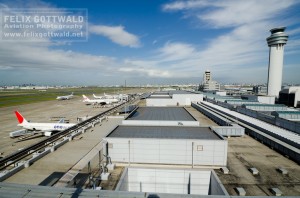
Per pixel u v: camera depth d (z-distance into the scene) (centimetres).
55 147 3409
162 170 2405
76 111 9094
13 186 1404
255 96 9969
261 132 3806
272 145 3275
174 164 2550
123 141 2586
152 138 2569
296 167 2530
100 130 4934
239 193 1912
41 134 5112
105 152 2617
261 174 2334
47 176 2414
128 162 2606
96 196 1326
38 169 2603
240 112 6400
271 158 2842
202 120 5850
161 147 2544
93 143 3788
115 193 1355
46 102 13112
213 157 2491
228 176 2280
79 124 5266
